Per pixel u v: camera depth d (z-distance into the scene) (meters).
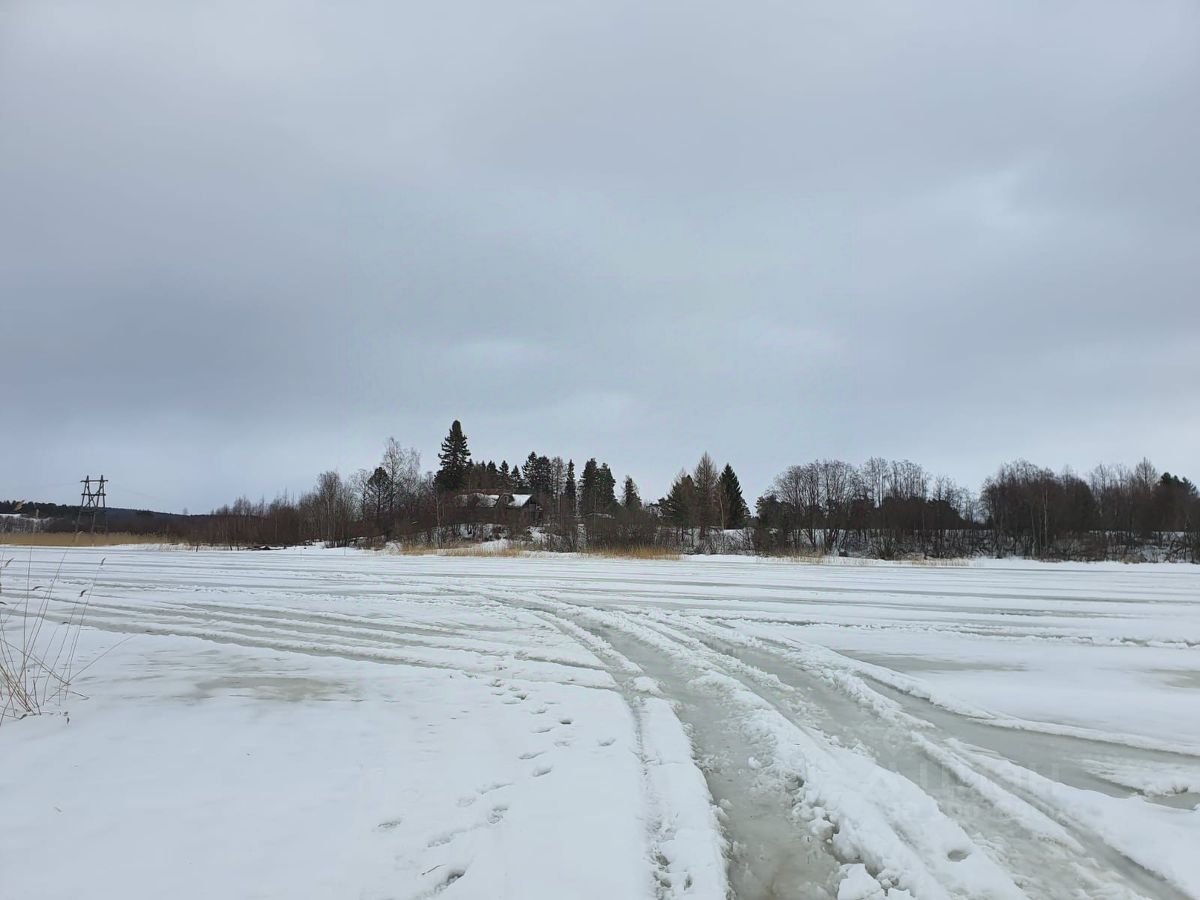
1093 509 67.19
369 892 3.45
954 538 65.50
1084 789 5.03
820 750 5.60
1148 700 7.38
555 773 5.11
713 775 5.27
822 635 11.21
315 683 7.97
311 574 22.16
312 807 4.47
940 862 3.90
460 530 59.75
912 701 7.35
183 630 11.60
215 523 58.50
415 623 12.27
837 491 73.69
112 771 5.08
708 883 3.60
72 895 3.37
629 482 106.94
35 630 8.73
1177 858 3.94
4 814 4.30
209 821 4.23
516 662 9.09
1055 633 11.46
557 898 3.42
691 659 9.24
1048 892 3.63
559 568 25.92
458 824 4.23
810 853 4.08
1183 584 20.78
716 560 34.81
